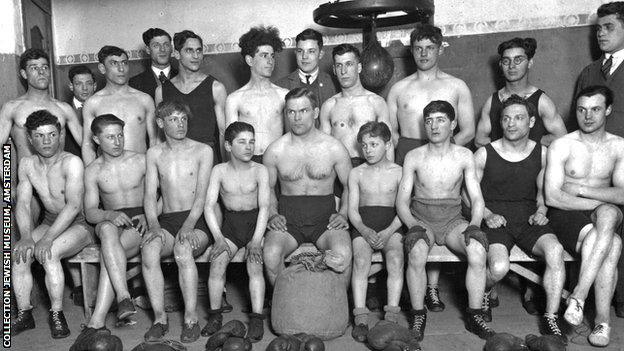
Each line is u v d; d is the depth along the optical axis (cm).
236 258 378
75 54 580
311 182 387
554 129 437
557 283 342
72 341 359
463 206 386
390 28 544
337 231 368
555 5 521
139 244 379
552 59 524
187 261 354
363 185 383
